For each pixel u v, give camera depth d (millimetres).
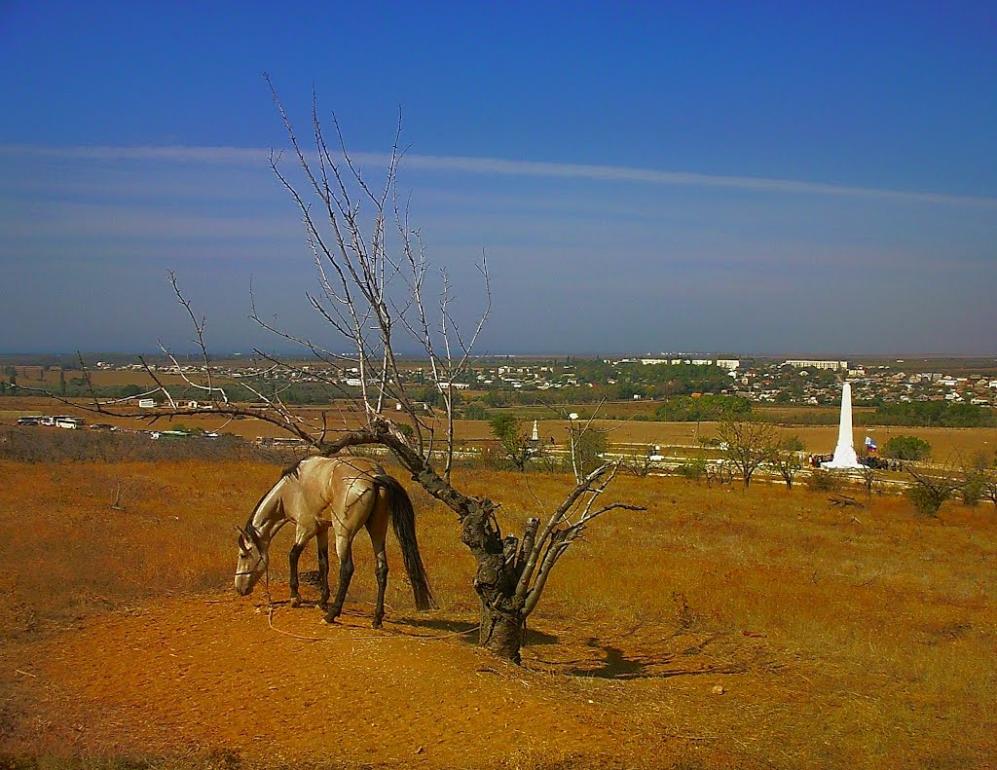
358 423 9000
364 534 17844
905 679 10273
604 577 14727
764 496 33344
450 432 9367
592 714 7562
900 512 30219
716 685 9594
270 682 7812
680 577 15188
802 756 7625
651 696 8836
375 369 8906
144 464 26656
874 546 21734
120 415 7723
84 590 10852
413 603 12094
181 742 6645
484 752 6590
